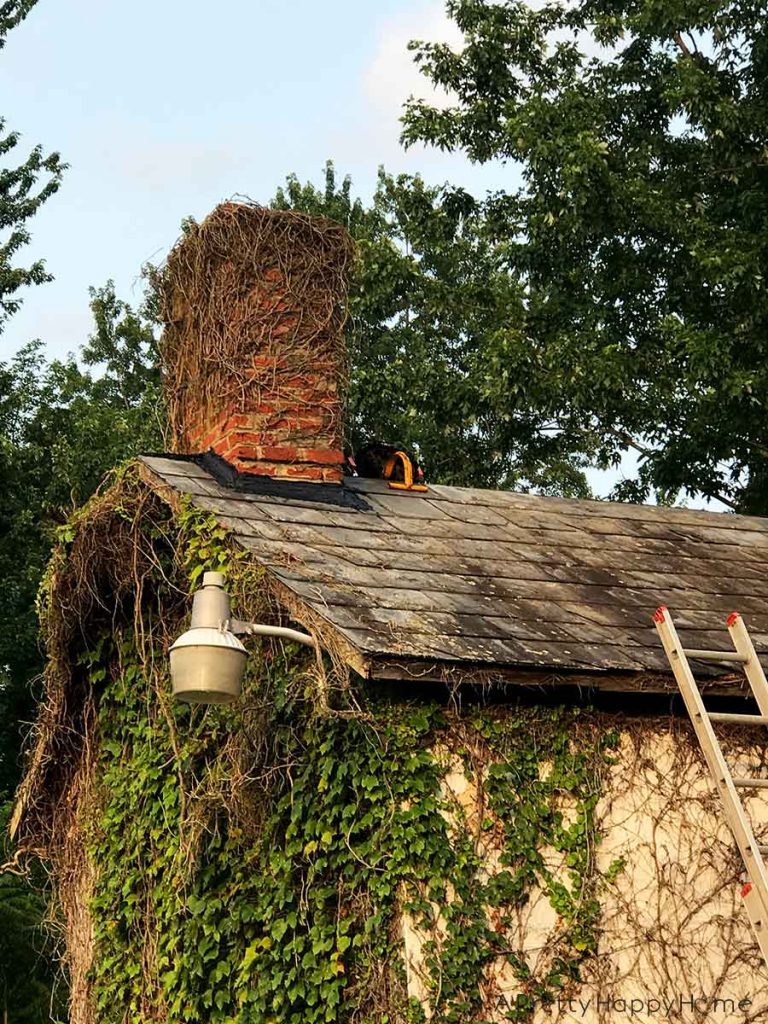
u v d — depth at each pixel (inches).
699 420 748.0
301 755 289.4
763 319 722.8
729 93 800.9
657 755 296.0
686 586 353.1
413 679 260.1
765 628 331.3
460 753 277.1
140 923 366.3
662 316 788.0
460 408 813.2
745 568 382.3
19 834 432.8
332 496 357.7
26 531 951.6
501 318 818.8
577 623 302.5
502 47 819.4
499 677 268.5
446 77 826.8
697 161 821.2
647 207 743.1
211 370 372.5
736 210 786.8
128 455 980.6
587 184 727.7
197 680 250.8
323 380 372.2
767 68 783.7
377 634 263.7
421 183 903.7
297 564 295.1
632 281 783.7
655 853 289.0
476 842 273.3
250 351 364.8
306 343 372.5
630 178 761.6
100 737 407.8
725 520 431.5
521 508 395.9
